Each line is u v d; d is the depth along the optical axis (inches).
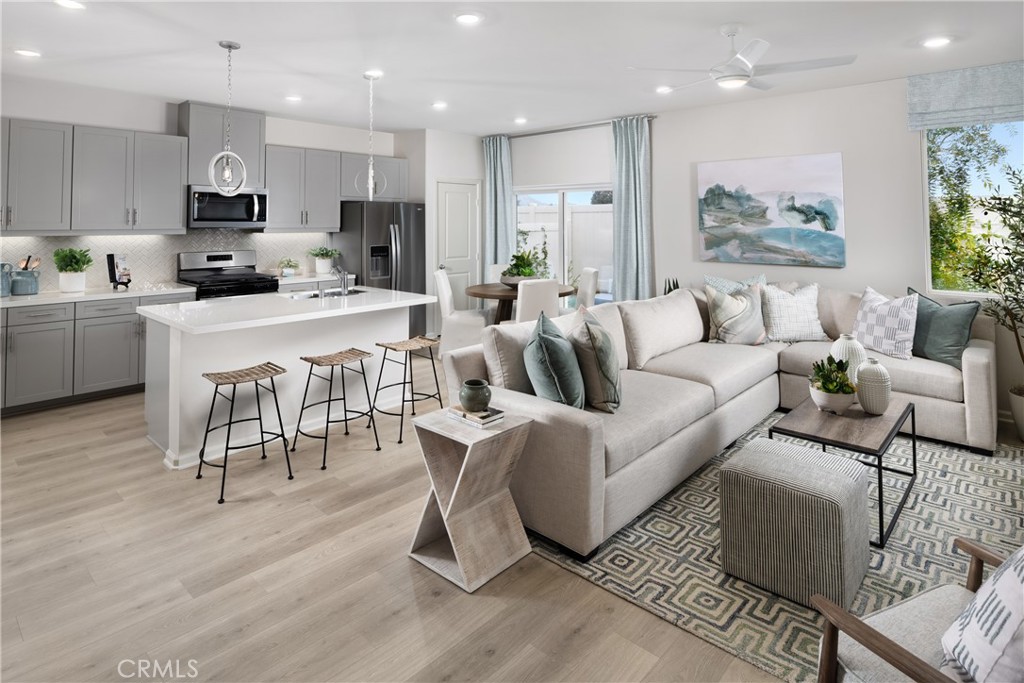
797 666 73.8
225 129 213.8
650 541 104.7
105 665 73.6
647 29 132.6
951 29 133.1
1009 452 143.6
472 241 289.4
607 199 256.2
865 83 181.2
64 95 184.4
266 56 152.9
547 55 152.2
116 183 191.5
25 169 174.6
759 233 205.6
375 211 247.9
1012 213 148.9
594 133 250.1
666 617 83.7
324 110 220.2
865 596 87.9
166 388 139.9
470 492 93.1
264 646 77.4
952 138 172.9
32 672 72.2
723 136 211.2
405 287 261.3
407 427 165.5
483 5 119.1
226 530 107.3
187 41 141.1
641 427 109.3
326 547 102.0
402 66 161.9
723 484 92.5
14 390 171.2
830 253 192.7
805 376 168.4
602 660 75.3
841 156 188.1
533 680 71.8
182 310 144.6
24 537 104.0
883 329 161.8
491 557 94.6
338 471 134.3
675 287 224.4
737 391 147.3
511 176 281.7
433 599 87.9
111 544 102.0
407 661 74.9
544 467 100.3
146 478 129.5
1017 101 157.4
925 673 43.6
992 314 158.4
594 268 246.4
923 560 97.5
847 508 82.7
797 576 86.0
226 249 230.7
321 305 155.6
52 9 121.0
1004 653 40.0
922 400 148.7
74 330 181.2
